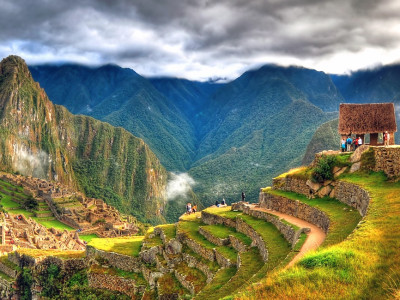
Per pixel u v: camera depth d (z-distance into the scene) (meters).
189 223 50.97
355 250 18.75
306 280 17.39
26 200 175.50
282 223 34.09
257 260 31.08
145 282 42.94
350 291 16.05
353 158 36.62
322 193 36.41
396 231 19.73
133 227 153.88
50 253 57.78
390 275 16.20
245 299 17.56
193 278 36.75
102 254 49.75
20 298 55.00
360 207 29.14
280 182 45.41
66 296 47.62
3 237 84.19
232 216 45.62
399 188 28.34
